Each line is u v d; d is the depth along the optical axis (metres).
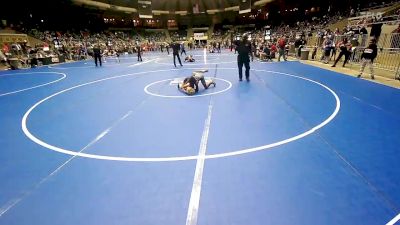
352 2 37.38
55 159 4.60
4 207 3.35
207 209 3.19
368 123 5.85
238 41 11.00
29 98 9.47
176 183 3.75
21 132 5.97
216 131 5.66
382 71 12.63
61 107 8.05
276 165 4.14
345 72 12.77
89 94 9.84
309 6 47.19
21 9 38.00
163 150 4.82
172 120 6.50
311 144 4.86
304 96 8.42
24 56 22.50
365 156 4.34
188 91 9.11
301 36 23.16
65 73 16.31
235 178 3.82
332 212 3.05
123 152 4.80
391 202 3.20
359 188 3.49
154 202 3.36
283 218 2.99
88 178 3.96
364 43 14.33
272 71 14.12
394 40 12.32
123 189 3.66
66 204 3.38
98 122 6.52
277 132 5.48
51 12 43.41
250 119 6.36
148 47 46.19
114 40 48.91
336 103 7.50
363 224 2.86
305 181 3.68
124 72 15.97
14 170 4.27
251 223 2.94
